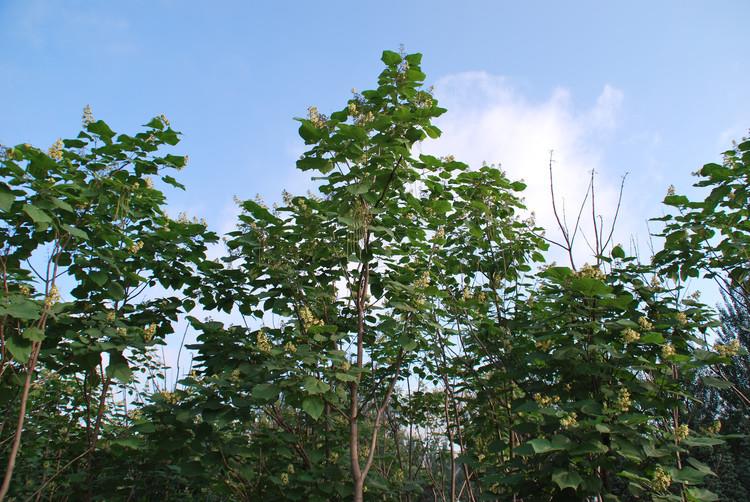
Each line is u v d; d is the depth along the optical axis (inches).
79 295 167.0
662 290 161.8
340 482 167.5
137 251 174.1
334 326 150.6
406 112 144.3
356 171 154.5
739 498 267.9
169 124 162.1
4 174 131.6
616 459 142.3
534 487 139.8
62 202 134.3
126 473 194.9
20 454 205.8
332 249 168.1
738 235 166.6
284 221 170.1
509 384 191.2
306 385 136.0
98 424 177.9
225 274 185.5
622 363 144.1
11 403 177.8
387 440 275.7
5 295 131.2
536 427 145.5
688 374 147.9
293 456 188.9
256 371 156.0
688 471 128.3
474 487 239.1
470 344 207.9
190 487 189.6
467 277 213.2
